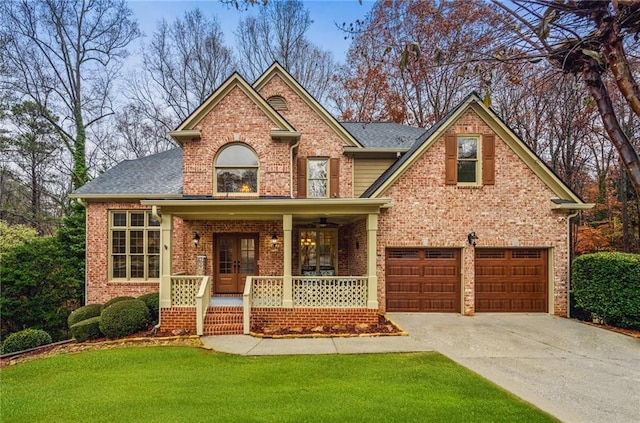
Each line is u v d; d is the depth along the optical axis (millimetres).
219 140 12984
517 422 4949
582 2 2771
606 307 10523
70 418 5277
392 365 7336
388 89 21219
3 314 13125
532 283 12297
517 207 12266
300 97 15031
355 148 14625
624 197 18094
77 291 14930
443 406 5414
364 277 10867
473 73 3502
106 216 13883
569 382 6434
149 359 8078
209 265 13117
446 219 12258
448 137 12359
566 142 18688
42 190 26891
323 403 5574
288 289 10734
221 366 7488
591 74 2898
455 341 9094
